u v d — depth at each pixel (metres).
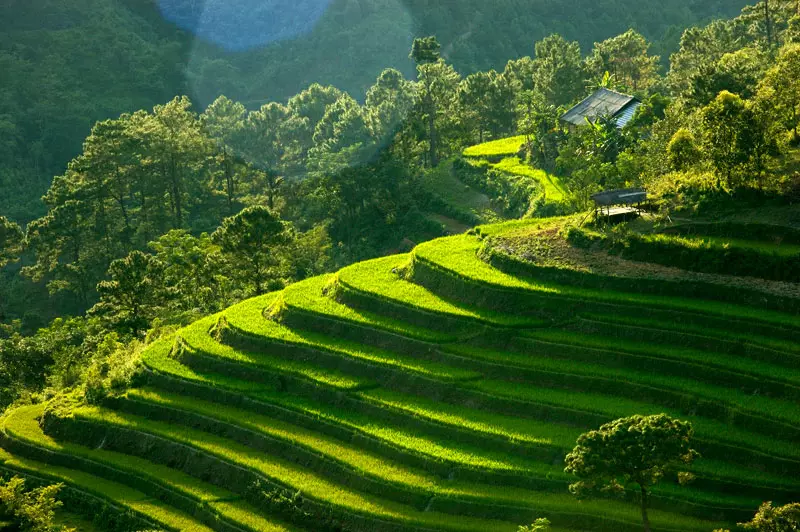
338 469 59.78
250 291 96.25
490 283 70.19
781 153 72.75
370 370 67.31
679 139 74.94
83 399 76.00
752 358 58.69
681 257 67.25
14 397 91.38
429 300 71.94
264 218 94.62
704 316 61.84
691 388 57.38
